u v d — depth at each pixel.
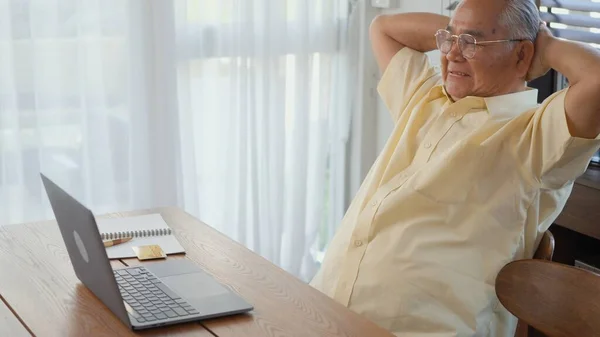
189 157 3.06
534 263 1.68
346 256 2.11
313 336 1.44
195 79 3.05
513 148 1.97
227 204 3.19
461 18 2.06
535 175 1.95
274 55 3.14
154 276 1.69
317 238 3.45
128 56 2.87
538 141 1.92
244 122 3.12
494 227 1.98
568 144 1.86
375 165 2.28
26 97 2.73
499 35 2.03
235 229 3.22
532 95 2.11
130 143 2.93
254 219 3.21
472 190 1.99
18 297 1.60
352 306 2.05
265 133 3.17
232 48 3.06
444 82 2.18
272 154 3.23
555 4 2.63
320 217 3.44
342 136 3.44
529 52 2.06
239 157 3.15
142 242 1.90
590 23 2.56
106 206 2.95
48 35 2.75
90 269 1.56
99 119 2.88
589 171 2.46
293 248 3.36
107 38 2.83
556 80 2.74
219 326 1.48
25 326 1.48
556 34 2.66
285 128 3.25
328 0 3.25
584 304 1.59
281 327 1.48
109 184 2.94
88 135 2.87
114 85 2.87
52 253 1.85
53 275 1.72
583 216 2.34
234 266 1.78
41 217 2.83
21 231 2.00
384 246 2.05
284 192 3.29
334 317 1.53
